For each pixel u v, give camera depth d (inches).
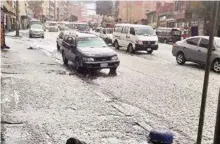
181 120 280.5
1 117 273.9
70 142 183.5
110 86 427.8
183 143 227.0
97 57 530.6
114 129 251.8
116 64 545.6
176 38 1692.9
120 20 3909.9
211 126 265.6
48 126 254.4
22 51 855.1
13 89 384.8
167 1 2893.7
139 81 473.7
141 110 310.5
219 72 597.3
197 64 719.1
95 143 221.6
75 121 268.8
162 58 823.1
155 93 391.5
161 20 2758.4
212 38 144.6
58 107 310.8
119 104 331.9
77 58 546.6
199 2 1779.0
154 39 921.5
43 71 534.6
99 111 302.2
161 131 228.4
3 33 896.9
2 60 647.8
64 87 408.2
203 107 155.2
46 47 1020.5
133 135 239.9
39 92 373.1
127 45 947.3
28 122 262.8
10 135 233.3
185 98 368.5
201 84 462.0
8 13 2274.9
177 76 531.8
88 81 461.1
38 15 4266.7
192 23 1998.0
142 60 759.7
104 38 1150.3
